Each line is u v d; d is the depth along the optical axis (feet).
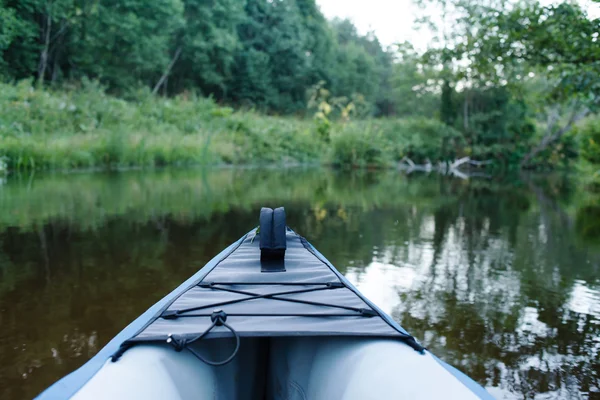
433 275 20.29
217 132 88.63
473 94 114.52
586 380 11.74
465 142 110.93
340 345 8.09
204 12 125.08
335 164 98.37
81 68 99.09
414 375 6.72
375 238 27.40
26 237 24.77
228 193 44.93
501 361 12.66
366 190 52.75
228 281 10.64
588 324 15.24
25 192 40.16
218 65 136.67
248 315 8.50
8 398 10.34
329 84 173.88
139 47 107.24
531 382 11.64
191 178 58.18
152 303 15.96
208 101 102.89
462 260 22.98
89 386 6.23
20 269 19.47
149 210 33.78
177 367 7.38
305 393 8.55
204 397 7.71
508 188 61.72
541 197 51.60
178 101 100.22
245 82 141.69
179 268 19.90
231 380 8.80
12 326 13.98
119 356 7.14
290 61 157.28
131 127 75.61
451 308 16.42
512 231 30.81
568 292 18.40
